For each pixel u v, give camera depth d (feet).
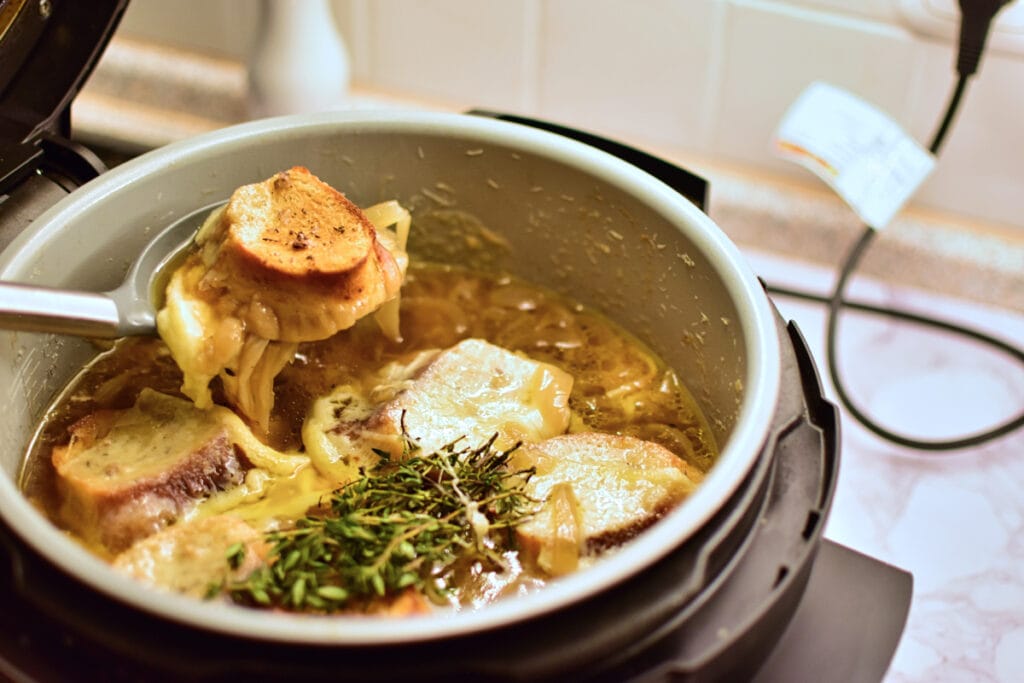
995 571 2.01
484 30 2.48
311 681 1.28
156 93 2.65
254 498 1.68
